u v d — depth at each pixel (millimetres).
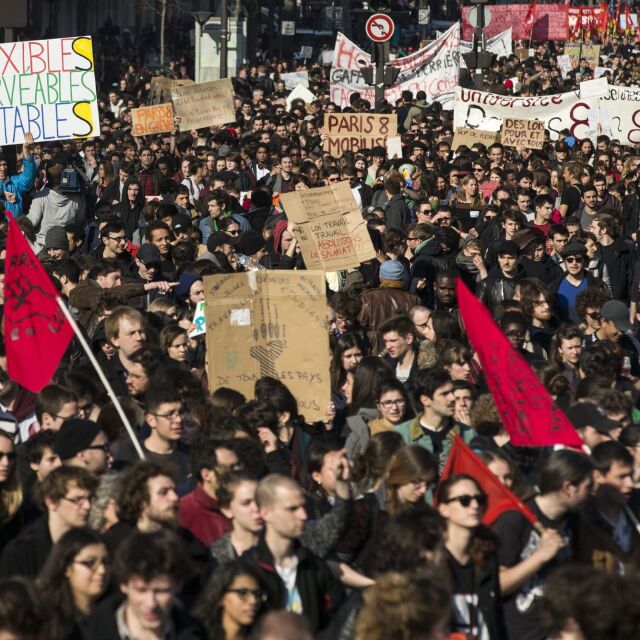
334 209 36625
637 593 13336
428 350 26922
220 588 15227
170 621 15023
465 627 16625
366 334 30781
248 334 25266
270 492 16453
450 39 96250
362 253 36562
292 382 25219
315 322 25219
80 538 15195
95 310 29031
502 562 17391
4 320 22719
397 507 17984
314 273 25172
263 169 62062
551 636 14055
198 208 50344
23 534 17359
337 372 26828
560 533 17953
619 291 39281
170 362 23781
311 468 18609
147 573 14297
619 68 149625
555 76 130750
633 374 29656
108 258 34031
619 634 13242
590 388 23312
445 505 16672
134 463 17391
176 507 17094
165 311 30266
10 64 44500
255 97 103000
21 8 49750
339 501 17672
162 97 81562
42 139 44625
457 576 16688
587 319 30438
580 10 175625
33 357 22641
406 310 32469
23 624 13320
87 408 22844
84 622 14914
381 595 13336
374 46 72812
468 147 65500
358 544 17703
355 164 58062
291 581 16672
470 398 22750
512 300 30547
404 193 50062
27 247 22531
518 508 17422
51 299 22609
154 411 20453
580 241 38125
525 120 65500
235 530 17172
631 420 22234
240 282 25266
